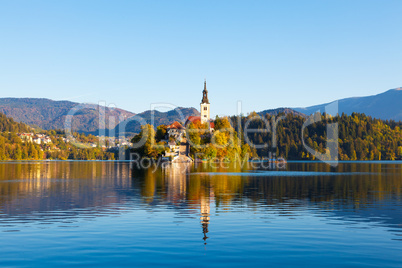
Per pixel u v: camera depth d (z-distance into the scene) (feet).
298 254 66.85
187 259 63.77
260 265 60.75
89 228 87.35
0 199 140.77
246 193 163.53
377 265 60.80
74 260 63.00
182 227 88.84
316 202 134.62
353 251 68.80
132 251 68.39
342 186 202.18
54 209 116.26
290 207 121.60
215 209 117.08
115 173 327.88
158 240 76.33
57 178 261.24
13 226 89.40
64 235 80.23
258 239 77.46
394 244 73.72
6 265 60.23
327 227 89.30
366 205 126.62
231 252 68.08
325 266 60.34
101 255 65.82
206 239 77.20
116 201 135.64
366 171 395.75
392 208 120.16
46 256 65.16
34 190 175.22
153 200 138.82
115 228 87.35
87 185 202.90
